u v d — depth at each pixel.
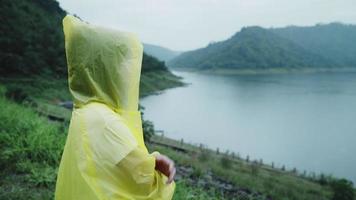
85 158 1.45
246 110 78.56
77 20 1.65
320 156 39.22
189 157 20.58
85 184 1.42
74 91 1.62
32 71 58.59
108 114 1.49
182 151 24.81
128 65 1.58
